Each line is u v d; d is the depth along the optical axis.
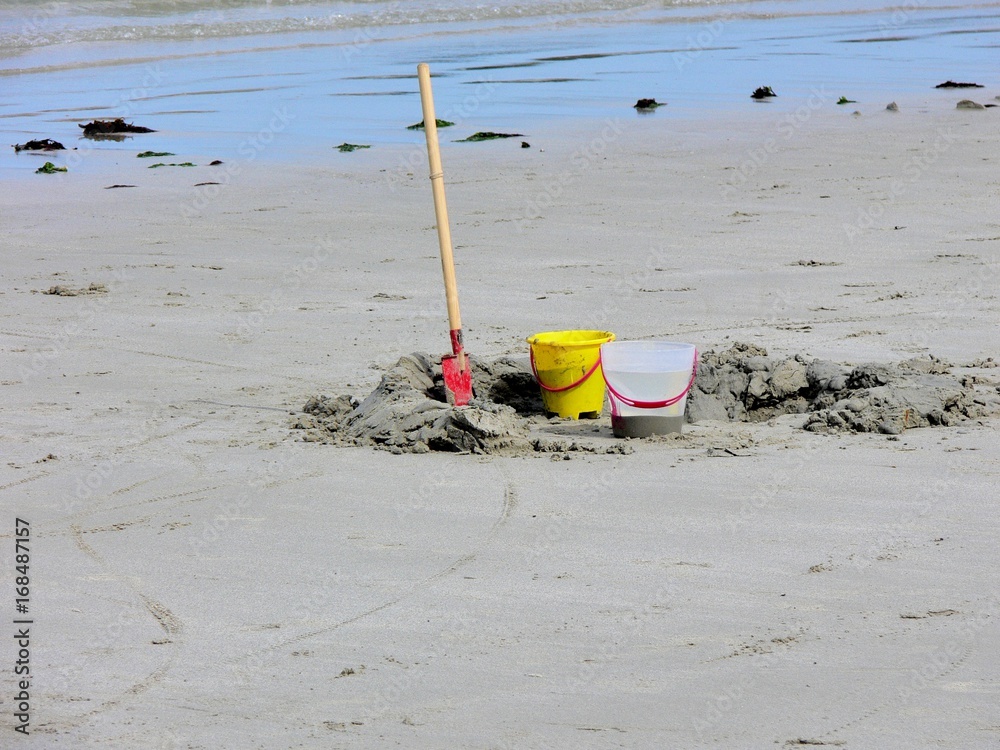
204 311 7.97
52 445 6.75
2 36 20.69
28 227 9.25
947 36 20.78
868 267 8.18
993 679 5.60
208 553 6.10
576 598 5.88
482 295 8.04
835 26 23.02
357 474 6.48
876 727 5.50
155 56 19.34
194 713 5.58
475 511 6.25
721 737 5.49
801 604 5.84
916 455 6.48
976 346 7.30
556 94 14.89
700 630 5.76
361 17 24.12
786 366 6.88
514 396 7.04
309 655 5.72
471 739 5.50
